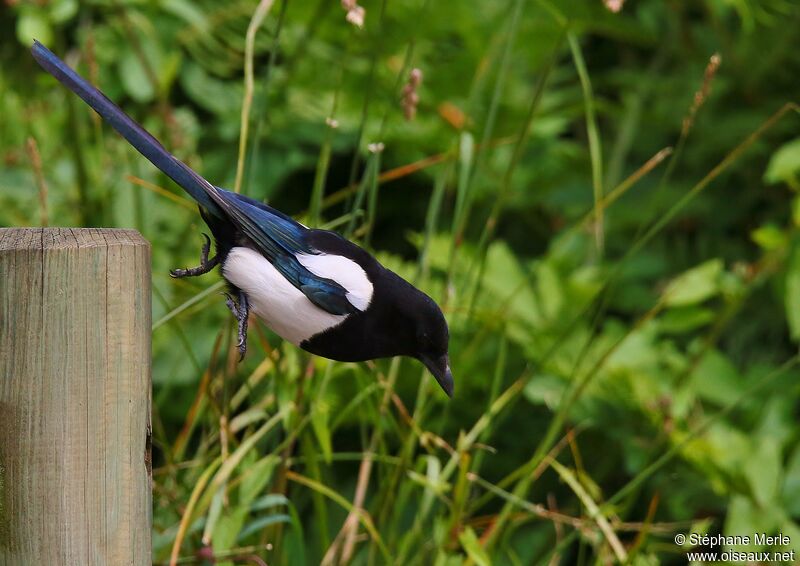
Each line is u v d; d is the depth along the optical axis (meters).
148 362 4.09
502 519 6.55
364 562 6.83
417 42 9.40
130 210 7.90
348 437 8.41
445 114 9.38
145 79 8.65
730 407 6.75
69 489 3.99
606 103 10.59
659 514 8.34
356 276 5.25
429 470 6.27
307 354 6.34
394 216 10.27
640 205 10.32
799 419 8.91
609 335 8.13
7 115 8.53
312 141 9.28
